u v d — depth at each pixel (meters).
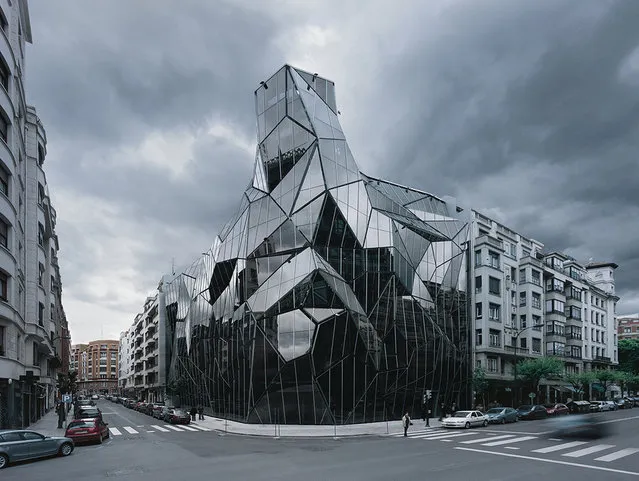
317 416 35.78
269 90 46.59
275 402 37.06
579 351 69.88
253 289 41.41
